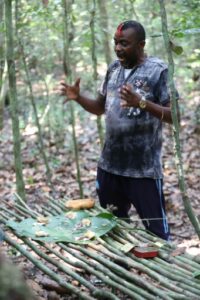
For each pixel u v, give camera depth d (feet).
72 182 21.07
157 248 9.98
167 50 9.47
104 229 10.69
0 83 22.02
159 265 9.49
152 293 8.86
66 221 11.12
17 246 10.42
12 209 12.92
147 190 11.43
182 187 9.70
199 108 23.89
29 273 11.37
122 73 11.51
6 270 3.09
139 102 10.30
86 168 23.04
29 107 28.53
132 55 11.18
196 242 14.94
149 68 11.17
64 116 28.91
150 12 25.14
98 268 9.55
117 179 11.79
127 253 9.92
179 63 30.30
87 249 10.23
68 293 10.78
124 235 10.69
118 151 11.53
